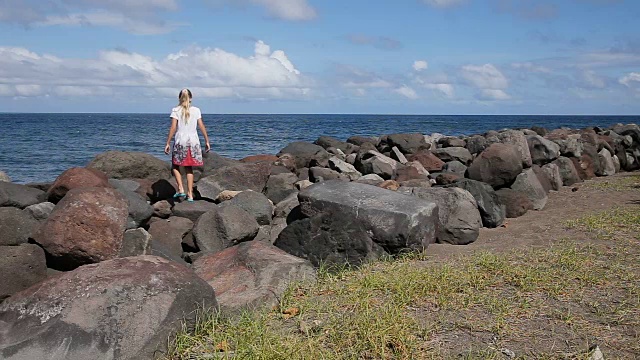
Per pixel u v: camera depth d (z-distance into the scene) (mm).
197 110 10656
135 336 4598
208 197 11188
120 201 7238
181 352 4676
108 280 4836
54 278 5020
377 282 6328
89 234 6812
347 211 8141
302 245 7395
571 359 4531
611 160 18141
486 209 10125
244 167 11570
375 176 13852
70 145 34906
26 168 22953
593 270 6910
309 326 5117
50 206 8062
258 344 4734
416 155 15961
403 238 7801
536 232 9523
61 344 4422
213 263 6844
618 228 9336
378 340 4801
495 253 7961
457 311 5574
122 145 35344
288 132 55844
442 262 7488
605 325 5254
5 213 7043
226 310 5387
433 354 4617
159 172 12219
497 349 4734
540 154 14648
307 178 14219
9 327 4637
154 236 8734
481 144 16828
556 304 5789
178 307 4859
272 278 6148
